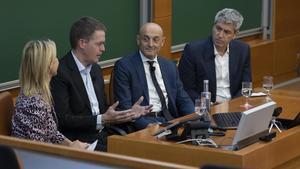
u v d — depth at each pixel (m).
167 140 6.11
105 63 9.97
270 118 6.18
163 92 8.03
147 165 4.37
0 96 6.67
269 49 13.77
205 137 6.04
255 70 13.30
